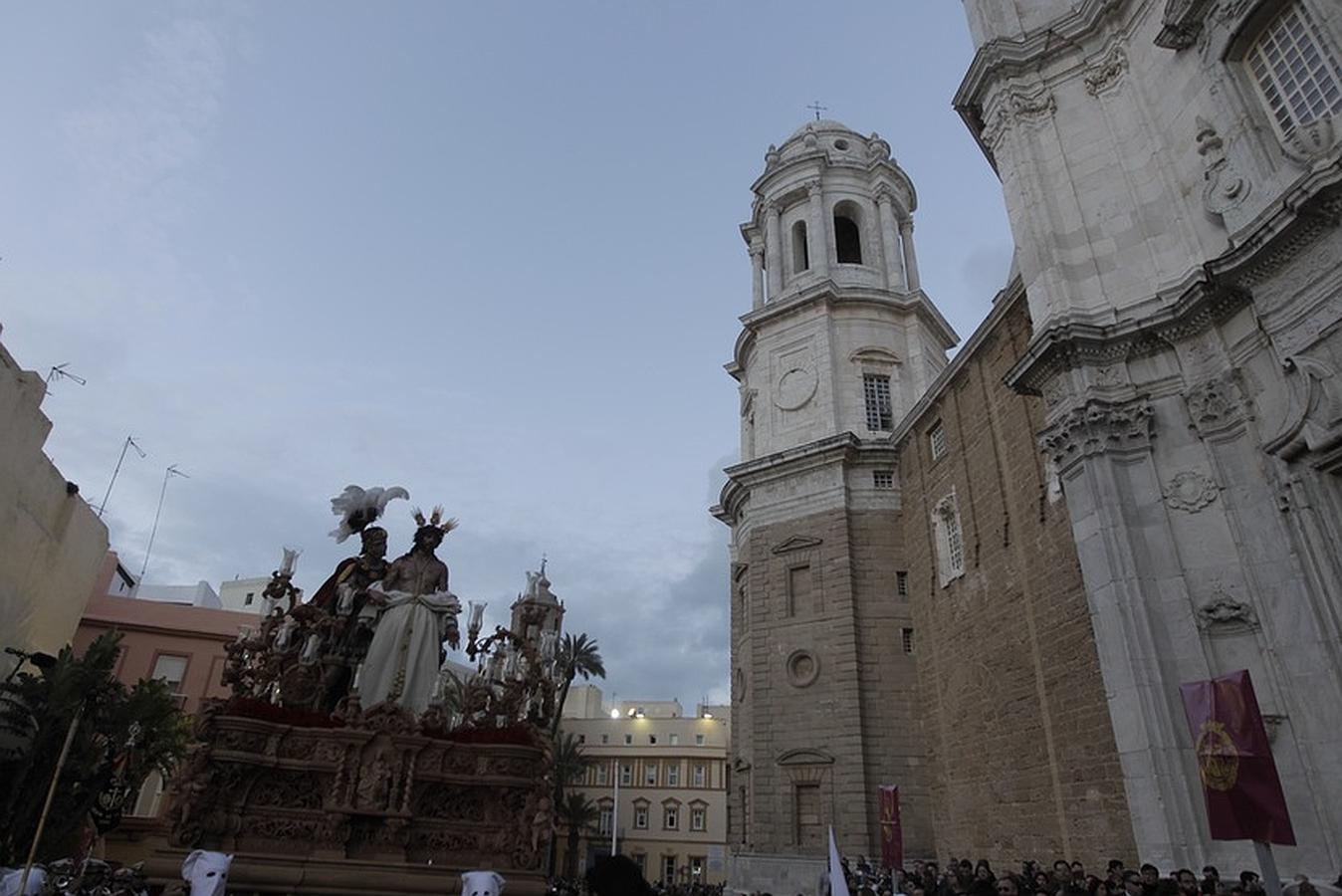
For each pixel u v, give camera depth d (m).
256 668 10.14
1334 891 11.01
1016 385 18.03
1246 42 15.35
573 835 53.59
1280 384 13.77
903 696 26.84
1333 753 11.95
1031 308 18.33
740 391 40.84
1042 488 20.17
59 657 16.36
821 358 34.19
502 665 11.30
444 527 12.07
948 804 23.86
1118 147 18.16
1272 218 13.23
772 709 28.75
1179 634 14.07
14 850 14.16
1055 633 19.03
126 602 33.72
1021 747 20.08
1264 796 7.89
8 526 18.28
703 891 39.03
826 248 37.06
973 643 23.25
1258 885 10.94
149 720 16.73
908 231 39.62
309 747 8.98
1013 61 20.45
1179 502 14.86
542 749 9.60
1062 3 21.02
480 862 8.86
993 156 22.39
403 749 9.07
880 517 29.83
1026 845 19.34
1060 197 18.67
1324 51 13.78
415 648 10.86
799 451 31.39
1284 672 12.85
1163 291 16.12
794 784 27.02
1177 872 11.38
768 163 41.06
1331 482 12.73
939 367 36.41
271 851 8.38
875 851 24.69
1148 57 18.00
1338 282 12.59
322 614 10.91
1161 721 13.54
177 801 8.28
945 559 26.05
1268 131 14.79
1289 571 13.12
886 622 28.06
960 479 25.03
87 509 22.20
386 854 8.64
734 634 34.59
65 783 15.15
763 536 31.92
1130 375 16.09
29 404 18.58
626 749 66.94
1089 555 15.45
